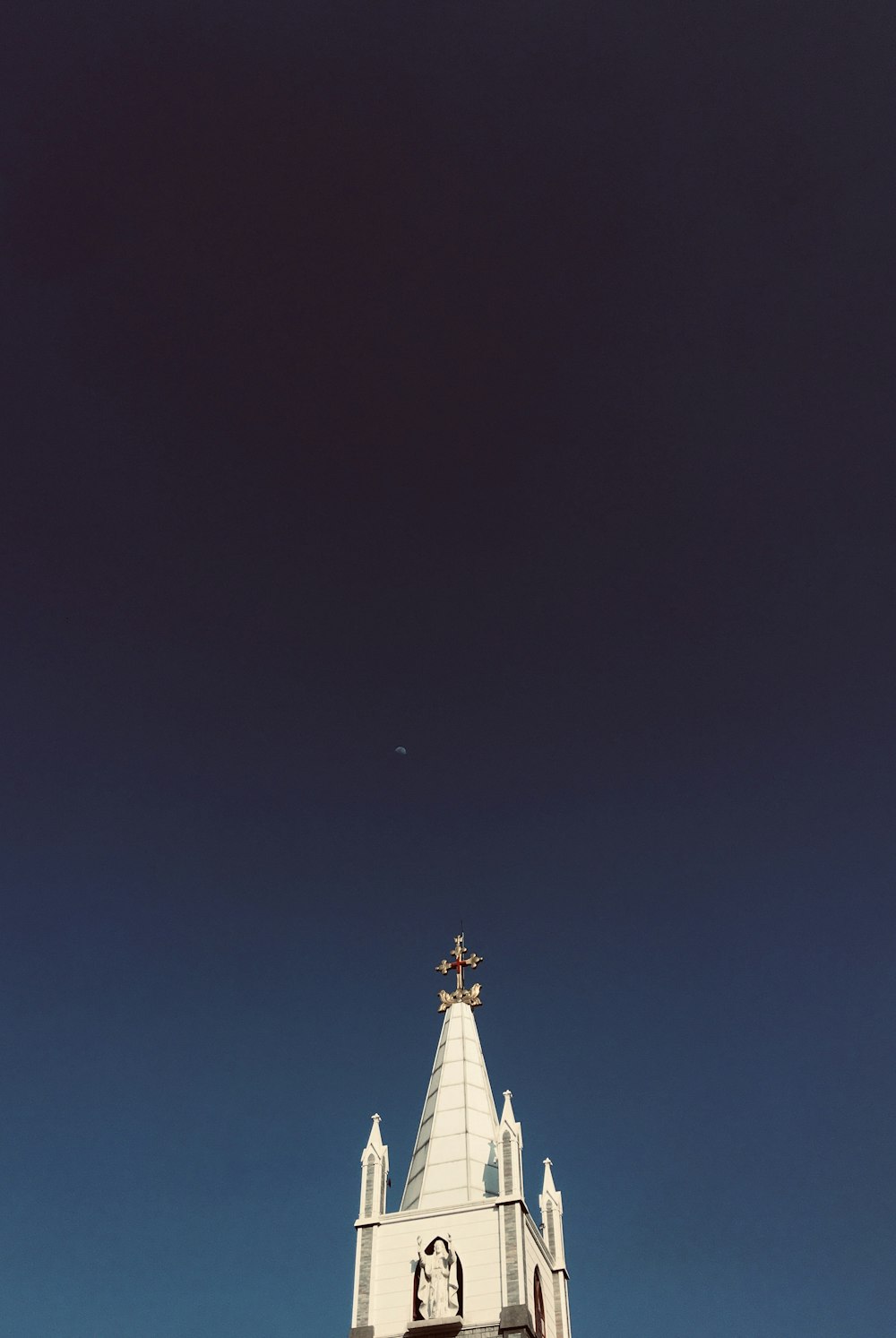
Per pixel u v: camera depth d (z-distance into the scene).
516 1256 51.94
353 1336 51.19
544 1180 60.62
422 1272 51.97
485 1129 59.47
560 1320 55.47
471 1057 63.62
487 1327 49.97
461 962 68.69
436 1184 56.56
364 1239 54.50
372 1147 58.25
